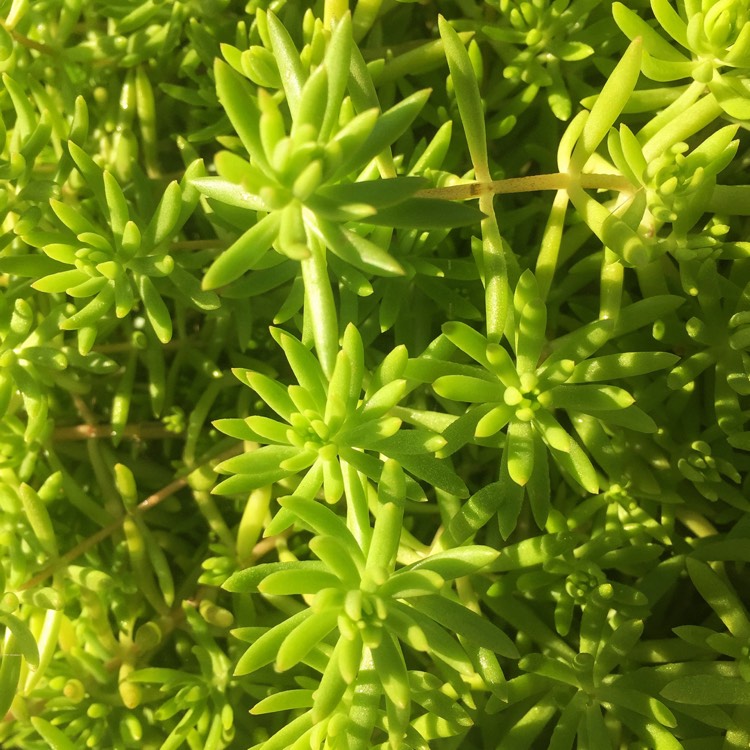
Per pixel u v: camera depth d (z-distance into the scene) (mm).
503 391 108
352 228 117
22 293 132
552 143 145
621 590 122
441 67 146
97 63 150
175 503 146
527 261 137
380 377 106
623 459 130
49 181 126
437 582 93
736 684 112
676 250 119
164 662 146
